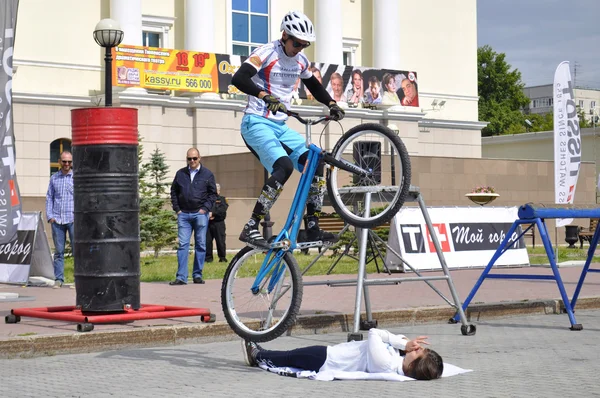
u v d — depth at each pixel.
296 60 8.32
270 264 7.83
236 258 8.00
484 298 12.94
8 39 11.37
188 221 15.97
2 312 11.24
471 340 9.66
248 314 9.27
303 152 8.09
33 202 28.95
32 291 14.80
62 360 8.34
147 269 20.34
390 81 43.16
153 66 36.81
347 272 18.70
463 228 19.30
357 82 41.97
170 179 37.38
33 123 35.75
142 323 9.80
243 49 42.53
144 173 26.84
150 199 25.38
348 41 45.53
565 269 19.59
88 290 9.68
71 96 36.38
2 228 11.40
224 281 8.03
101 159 9.66
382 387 6.71
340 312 10.88
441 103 47.00
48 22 37.06
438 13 48.56
